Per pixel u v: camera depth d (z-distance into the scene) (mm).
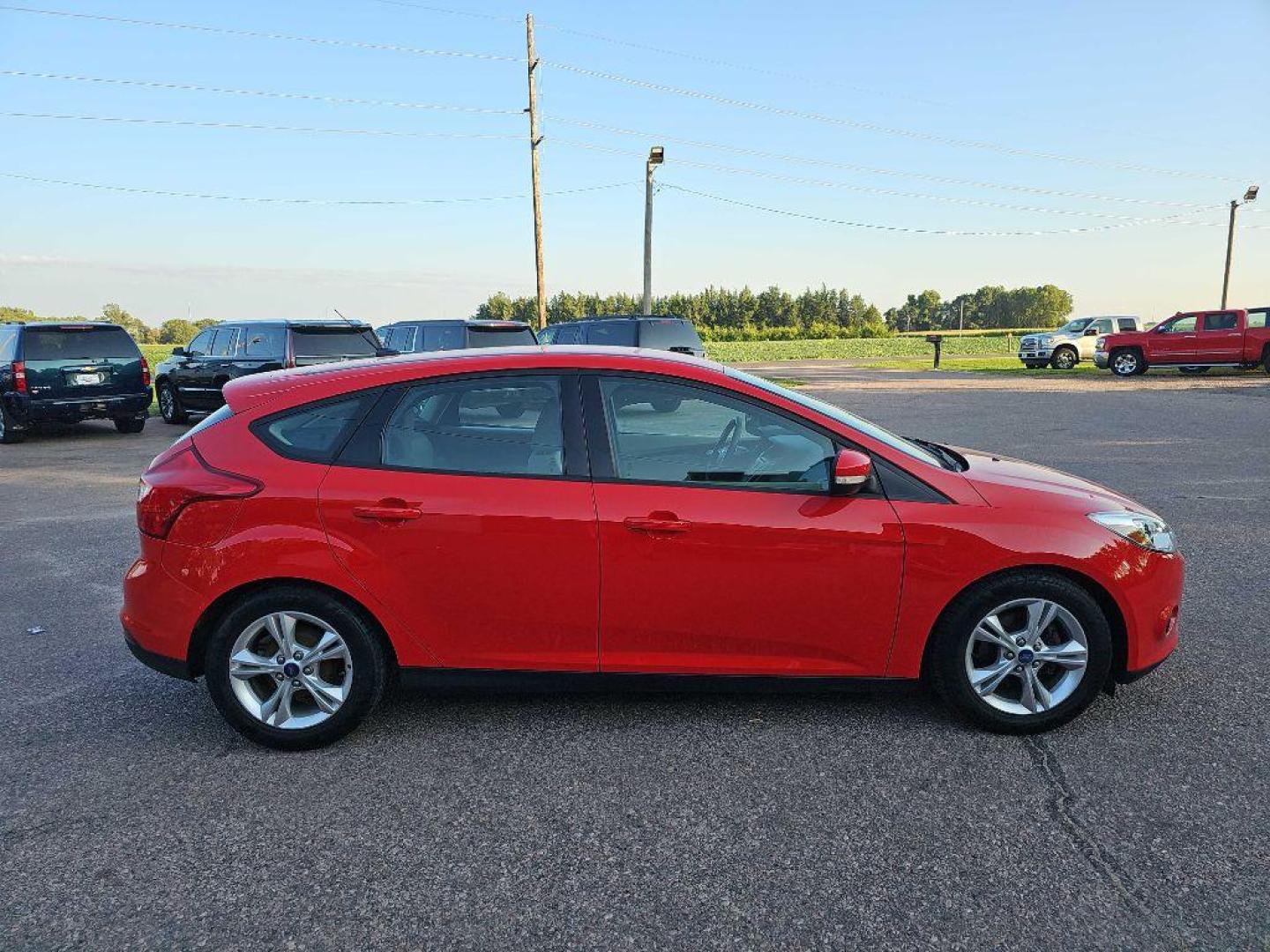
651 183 29734
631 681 3533
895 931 2418
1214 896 2547
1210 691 3947
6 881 2678
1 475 10266
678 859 2756
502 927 2451
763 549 3393
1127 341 27578
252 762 3414
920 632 3475
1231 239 48094
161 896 2604
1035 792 3117
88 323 13641
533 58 32062
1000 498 3488
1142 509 3680
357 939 2410
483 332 16953
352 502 3377
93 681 4242
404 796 3148
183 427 15812
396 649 3465
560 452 3463
